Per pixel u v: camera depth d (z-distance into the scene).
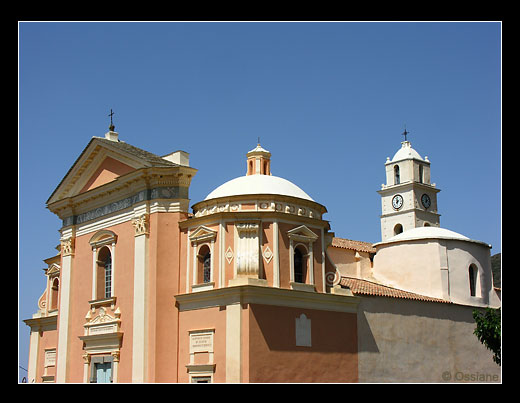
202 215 33.44
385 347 35.03
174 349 32.44
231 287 29.78
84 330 37.19
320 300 32.41
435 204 70.81
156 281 32.97
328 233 35.09
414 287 41.06
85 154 38.84
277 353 30.03
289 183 35.19
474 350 39.72
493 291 42.81
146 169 34.19
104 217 37.72
